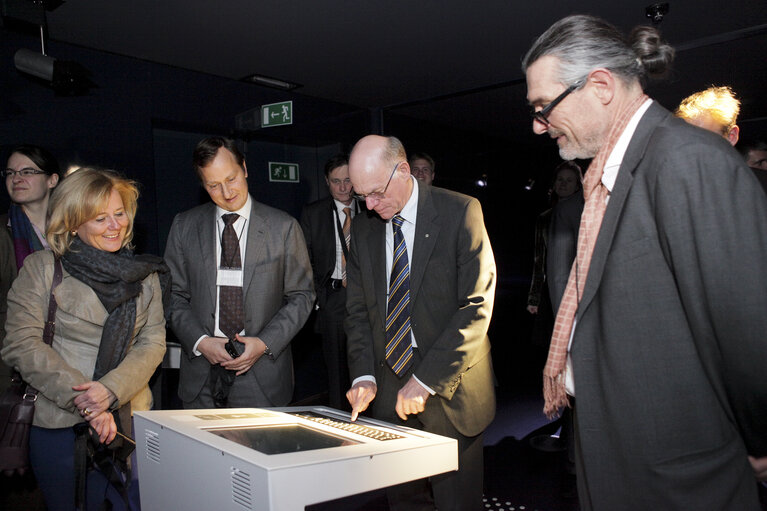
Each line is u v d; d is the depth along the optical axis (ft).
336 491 3.07
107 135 10.74
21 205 8.13
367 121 16.71
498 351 19.56
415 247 5.56
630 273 3.03
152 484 4.12
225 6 8.73
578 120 3.29
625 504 3.19
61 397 5.29
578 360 3.28
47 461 5.57
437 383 5.10
